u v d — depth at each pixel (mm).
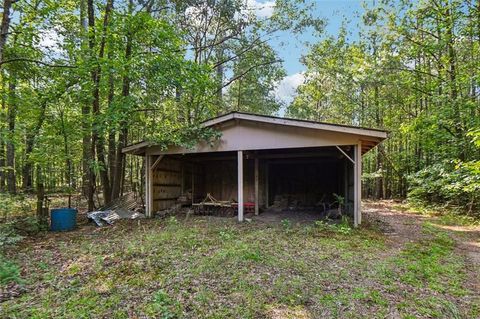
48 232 7582
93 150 10133
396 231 7898
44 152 8820
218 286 3838
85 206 12453
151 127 11039
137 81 9953
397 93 15766
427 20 12758
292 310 3271
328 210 10469
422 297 3646
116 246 5828
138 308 3312
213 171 13000
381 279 4156
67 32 9984
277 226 7938
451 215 10781
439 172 11828
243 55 16422
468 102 10898
